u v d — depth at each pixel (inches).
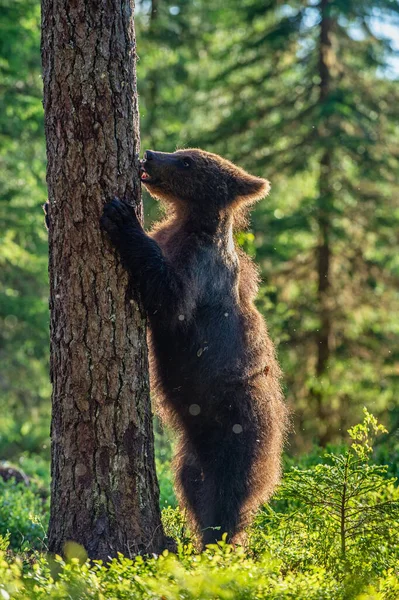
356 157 1204.5
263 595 327.0
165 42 1579.7
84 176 414.0
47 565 395.9
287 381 1186.6
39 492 811.4
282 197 1305.4
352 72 1238.9
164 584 324.2
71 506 418.3
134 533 421.4
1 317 1362.0
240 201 505.0
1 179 1206.3
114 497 418.6
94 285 418.3
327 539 434.3
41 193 1245.7
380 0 1227.9
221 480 470.9
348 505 435.5
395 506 426.9
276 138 1229.7
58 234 419.8
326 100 1197.1
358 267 1216.2
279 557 426.3
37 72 1243.8
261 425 475.5
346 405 1190.3
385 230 1226.0
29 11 1192.2
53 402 428.5
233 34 1523.1
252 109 1280.8
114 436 419.5
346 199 1229.7
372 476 429.4
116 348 421.4
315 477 435.5
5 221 1224.2
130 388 424.5
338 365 1185.4
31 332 1378.0
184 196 491.5
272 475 481.4
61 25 408.5
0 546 446.9
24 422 1487.5
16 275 1349.7
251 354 481.7
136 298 429.7
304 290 1216.2
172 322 450.6
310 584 347.3
